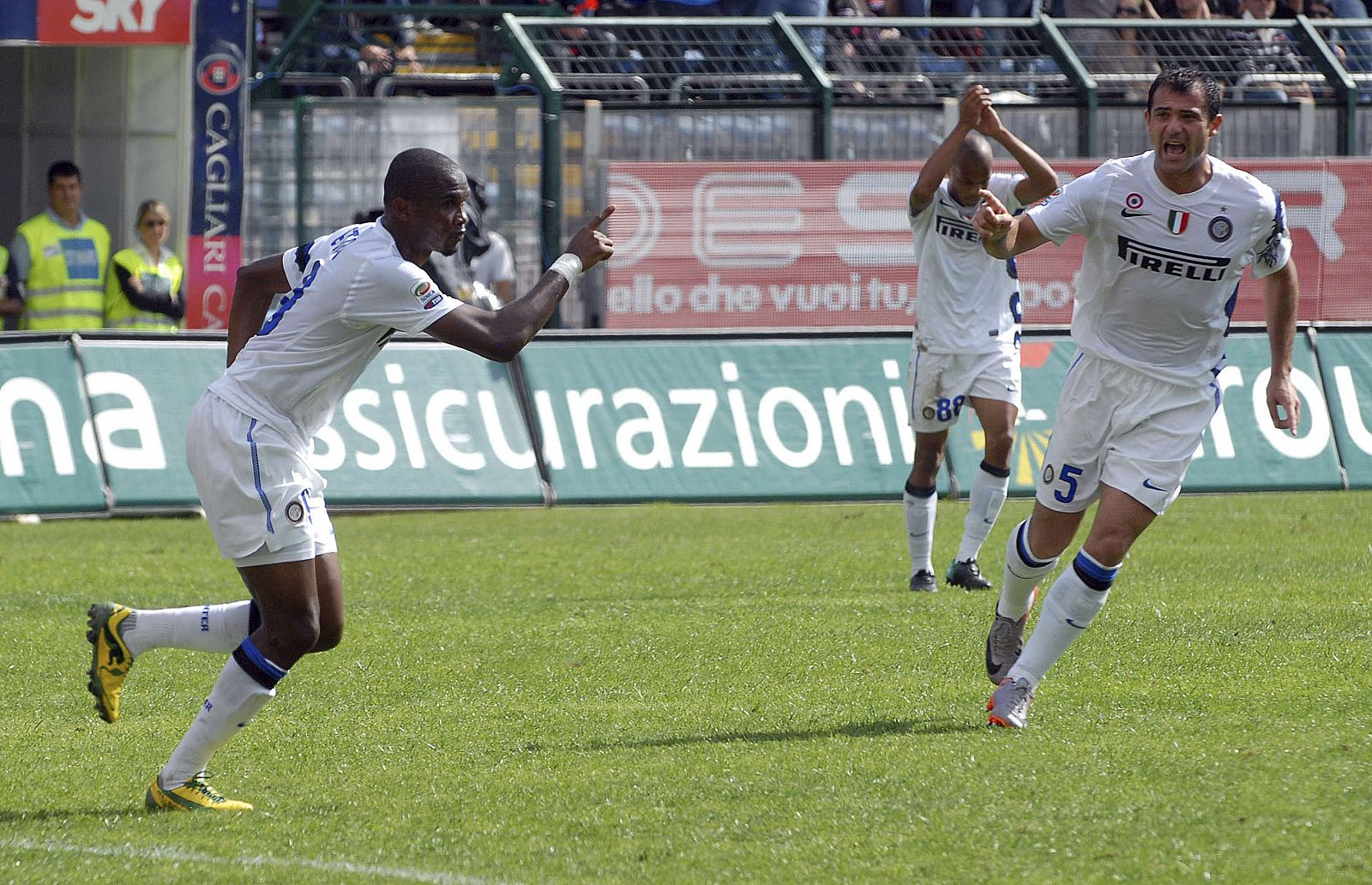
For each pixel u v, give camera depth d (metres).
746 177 38.53
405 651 20.00
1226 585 23.31
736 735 15.20
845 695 16.92
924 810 12.30
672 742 15.01
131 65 38.31
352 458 33.28
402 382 33.97
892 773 13.44
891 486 34.69
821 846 11.55
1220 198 14.67
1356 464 35.19
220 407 12.72
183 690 18.17
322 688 18.02
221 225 37.84
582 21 39.59
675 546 29.05
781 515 33.44
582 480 34.09
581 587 24.83
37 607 23.23
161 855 11.75
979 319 23.72
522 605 23.30
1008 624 16.50
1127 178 14.78
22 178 39.16
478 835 12.09
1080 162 39.75
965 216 23.50
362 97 44.72
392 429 33.66
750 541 29.56
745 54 40.44
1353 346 35.81
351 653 19.94
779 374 35.03
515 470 34.00
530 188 39.00
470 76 44.84
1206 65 41.09
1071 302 39.06
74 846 12.03
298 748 15.26
